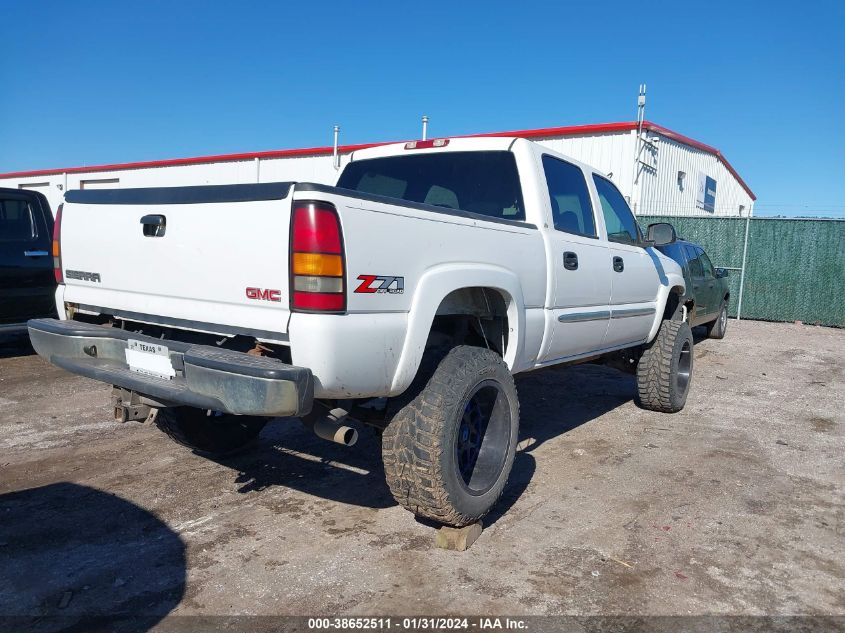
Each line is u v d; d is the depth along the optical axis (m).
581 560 3.13
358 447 4.80
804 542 3.38
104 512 3.61
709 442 5.14
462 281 3.10
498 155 4.14
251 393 2.47
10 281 7.62
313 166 20.50
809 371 8.46
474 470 3.36
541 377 7.60
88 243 3.41
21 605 2.69
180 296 2.98
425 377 3.10
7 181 28.58
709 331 11.45
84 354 3.29
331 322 2.50
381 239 2.69
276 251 2.58
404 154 4.53
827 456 4.84
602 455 4.76
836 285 13.81
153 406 3.22
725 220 14.84
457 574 2.97
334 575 2.95
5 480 4.06
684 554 3.22
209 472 4.23
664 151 18.47
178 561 3.07
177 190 2.95
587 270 4.36
